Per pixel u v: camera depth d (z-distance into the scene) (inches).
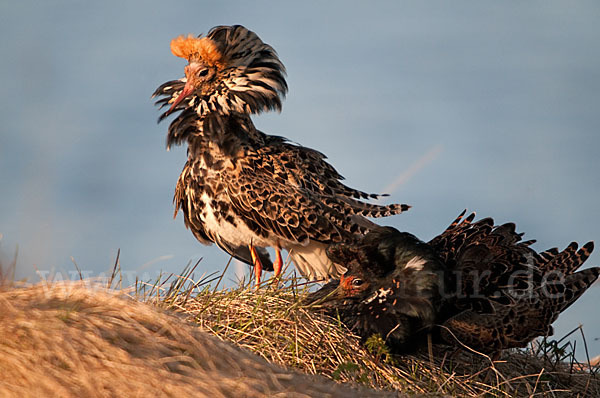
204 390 239.1
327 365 369.4
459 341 410.6
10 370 229.0
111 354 243.3
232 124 540.7
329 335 383.9
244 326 378.0
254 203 529.0
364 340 393.4
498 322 414.6
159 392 233.6
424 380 382.9
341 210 536.4
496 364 419.8
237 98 541.3
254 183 530.0
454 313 412.5
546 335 434.0
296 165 542.0
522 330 422.0
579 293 455.8
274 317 386.0
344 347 382.3
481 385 386.9
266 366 279.9
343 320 413.7
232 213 535.5
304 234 530.0
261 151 542.3
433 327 408.2
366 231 535.2
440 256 423.8
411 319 393.4
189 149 547.2
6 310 248.2
